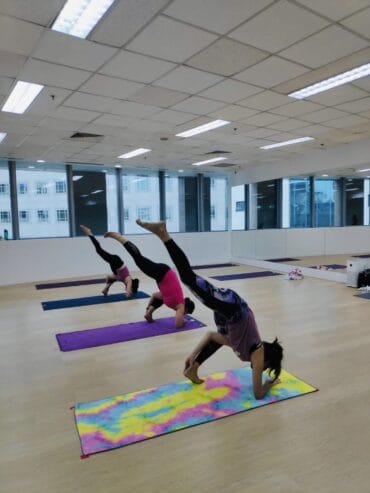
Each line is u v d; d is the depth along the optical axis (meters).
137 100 4.18
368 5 2.41
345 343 3.62
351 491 1.66
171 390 2.68
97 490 1.70
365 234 6.92
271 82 3.73
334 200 7.45
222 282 7.14
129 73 3.43
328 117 5.03
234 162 8.77
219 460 1.89
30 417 2.35
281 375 2.88
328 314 4.68
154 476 1.78
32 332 4.16
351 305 5.14
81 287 6.98
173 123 5.17
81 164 8.44
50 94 3.94
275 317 4.57
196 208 10.61
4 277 7.49
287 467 1.83
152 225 2.44
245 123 5.27
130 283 5.66
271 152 7.61
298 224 8.38
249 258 9.93
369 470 1.80
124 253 9.03
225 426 2.20
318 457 1.91
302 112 4.77
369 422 2.23
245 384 2.75
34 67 3.26
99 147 6.66
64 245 8.18
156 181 9.98
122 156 7.60
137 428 2.18
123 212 9.45
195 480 1.75
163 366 3.14
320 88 3.95
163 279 4.20
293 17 2.54
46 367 3.16
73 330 4.21
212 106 4.46
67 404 2.51
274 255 9.06
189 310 4.35
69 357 3.38
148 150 7.05
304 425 2.21
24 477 1.79
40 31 2.65
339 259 7.46
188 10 2.44
